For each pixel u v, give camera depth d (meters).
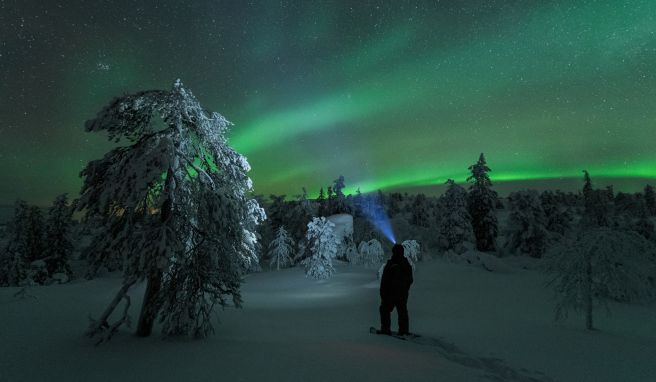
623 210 55.25
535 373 6.15
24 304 11.75
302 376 4.84
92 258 7.89
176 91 8.17
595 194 50.12
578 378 6.05
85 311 10.85
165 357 5.71
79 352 6.02
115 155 8.14
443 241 50.94
